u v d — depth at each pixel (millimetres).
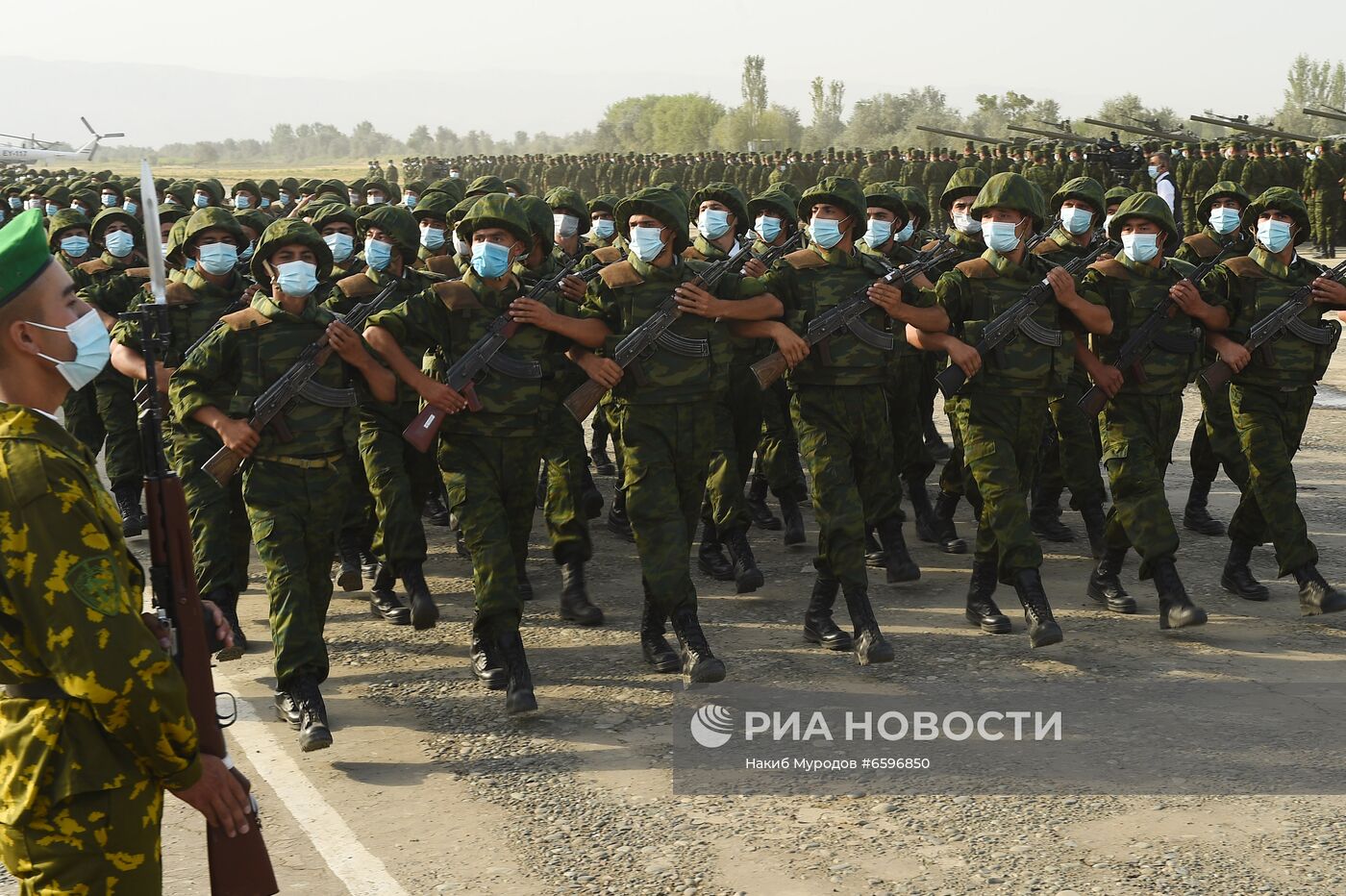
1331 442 11008
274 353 5406
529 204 6277
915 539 8539
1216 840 4359
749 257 6371
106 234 9352
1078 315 6273
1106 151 25953
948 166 29969
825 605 6418
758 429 7652
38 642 2539
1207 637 6473
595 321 5848
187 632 2928
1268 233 6656
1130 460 6562
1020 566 6168
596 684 5965
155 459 2928
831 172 34250
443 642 6641
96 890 2656
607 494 9812
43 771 2609
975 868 4199
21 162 54344
